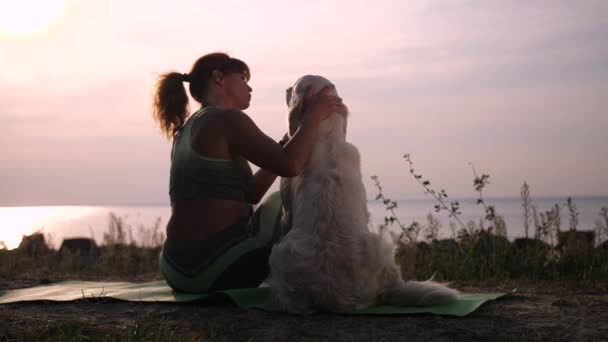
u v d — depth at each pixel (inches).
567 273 244.7
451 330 128.6
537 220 272.5
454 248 273.6
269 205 158.7
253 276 157.8
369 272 138.4
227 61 163.5
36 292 185.2
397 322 134.6
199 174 153.5
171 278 161.9
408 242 279.4
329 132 144.7
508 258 257.1
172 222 160.9
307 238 136.9
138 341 124.0
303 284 136.9
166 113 163.6
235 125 148.6
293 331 129.3
